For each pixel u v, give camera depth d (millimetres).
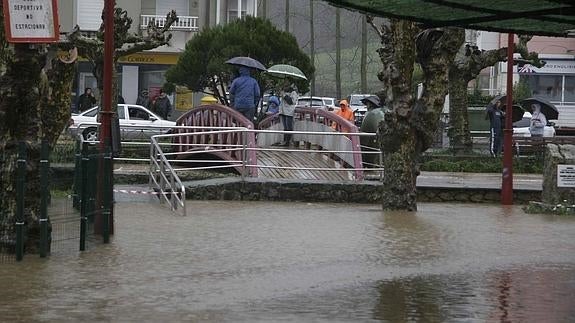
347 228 25781
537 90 89125
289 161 39188
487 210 32938
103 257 19734
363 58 93062
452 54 30875
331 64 138250
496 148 54469
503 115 54281
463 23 18766
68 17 85125
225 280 17438
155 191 32438
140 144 39875
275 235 23891
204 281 17266
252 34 61312
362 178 36750
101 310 14469
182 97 86750
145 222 25953
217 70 59938
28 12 18781
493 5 17172
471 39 81312
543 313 15133
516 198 36219
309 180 34969
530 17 18031
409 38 30547
